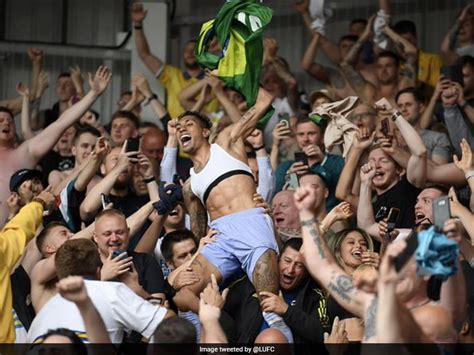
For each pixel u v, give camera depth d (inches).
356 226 628.7
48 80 919.0
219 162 598.5
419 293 436.5
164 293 577.0
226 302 586.2
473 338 515.8
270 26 928.3
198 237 613.6
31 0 924.6
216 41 831.7
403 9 914.7
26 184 651.5
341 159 685.9
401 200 645.3
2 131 737.6
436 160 720.3
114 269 519.8
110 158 685.9
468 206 662.5
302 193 434.0
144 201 674.2
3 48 918.4
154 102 824.9
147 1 921.5
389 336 399.9
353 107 692.1
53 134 737.0
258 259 578.9
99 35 926.4
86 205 635.5
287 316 551.8
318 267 432.5
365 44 853.2
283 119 762.2
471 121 727.7
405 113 739.4
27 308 575.5
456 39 855.1
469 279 532.7
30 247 598.5
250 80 605.6
